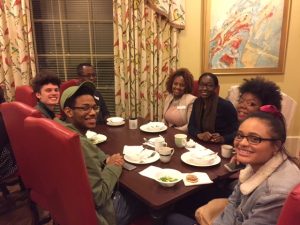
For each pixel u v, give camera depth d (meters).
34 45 3.50
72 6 3.52
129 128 2.47
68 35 3.62
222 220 1.27
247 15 3.47
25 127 1.38
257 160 1.10
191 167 1.66
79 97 1.54
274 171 1.08
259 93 1.65
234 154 1.79
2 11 3.21
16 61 3.35
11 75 3.42
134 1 3.27
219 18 3.46
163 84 3.60
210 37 3.50
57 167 1.24
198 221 1.39
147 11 3.33
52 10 3.52
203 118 2.47
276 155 1.10
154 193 1.37
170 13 3.34
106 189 1.41
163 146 1.86
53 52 3.66
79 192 1.21
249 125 1.11
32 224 1.93
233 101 2.87
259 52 3.60
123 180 1.50
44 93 2.24
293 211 0.72
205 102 2.49
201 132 2.44
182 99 2.81
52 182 1.34
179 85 2.80
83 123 1.57
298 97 3.80
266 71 3.67
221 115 2.42
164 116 2.94
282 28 3.54
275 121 1.10
